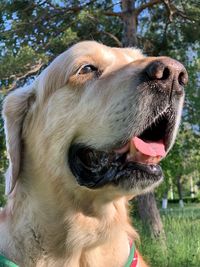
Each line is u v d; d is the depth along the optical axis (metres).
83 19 1.31
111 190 0.35
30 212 0.37
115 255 0.38
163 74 0.33
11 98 0.41
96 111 0.36
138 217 1.45
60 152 0.38
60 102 0.38
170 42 1.54
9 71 1.20
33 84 0.42
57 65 0.39
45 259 0.37
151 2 1.35
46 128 0.39
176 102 0.34
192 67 1.36
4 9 1.37
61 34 1.36
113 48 0.40
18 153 0.40
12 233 0.38
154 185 0.34
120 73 0.35
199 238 1.02
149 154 0.33
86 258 0.38
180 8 1.44
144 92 0.33
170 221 1.30
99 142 0.35
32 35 1.37
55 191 0.38
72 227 0.37
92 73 0.38
